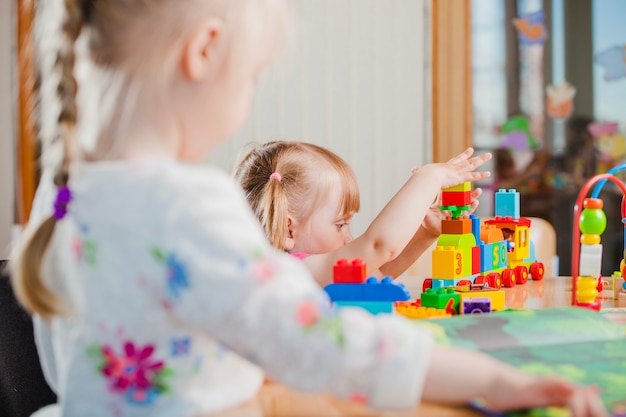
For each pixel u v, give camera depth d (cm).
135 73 59
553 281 134
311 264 113
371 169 316
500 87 315
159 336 57
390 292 79
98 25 60
